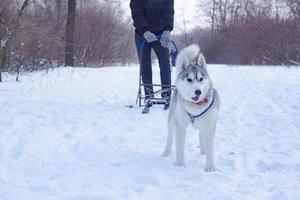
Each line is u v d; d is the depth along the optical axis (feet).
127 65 63.00
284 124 14.67
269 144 12.25
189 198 8.55
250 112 17.08
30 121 14.52
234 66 54.70
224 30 77.66
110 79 31.40
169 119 11.30
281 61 54.70
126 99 20.26
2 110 16.07
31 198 8.41
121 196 8.59
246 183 9.34
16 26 27.66
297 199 8.50
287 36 54.03
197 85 10.02
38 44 33.63
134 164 10.52
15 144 11.78
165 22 17.39
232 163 10.69
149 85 17.78
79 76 32.63
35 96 20.04
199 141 12.15
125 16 65.16
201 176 9.80
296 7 56.59
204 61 10.80
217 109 10.54
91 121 14.89
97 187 9.02
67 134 13.01
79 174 9.72
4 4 25.40
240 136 13.21
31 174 9.66
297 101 19.35
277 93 22.29
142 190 8.93
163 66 17.79
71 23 43.65
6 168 9.95
